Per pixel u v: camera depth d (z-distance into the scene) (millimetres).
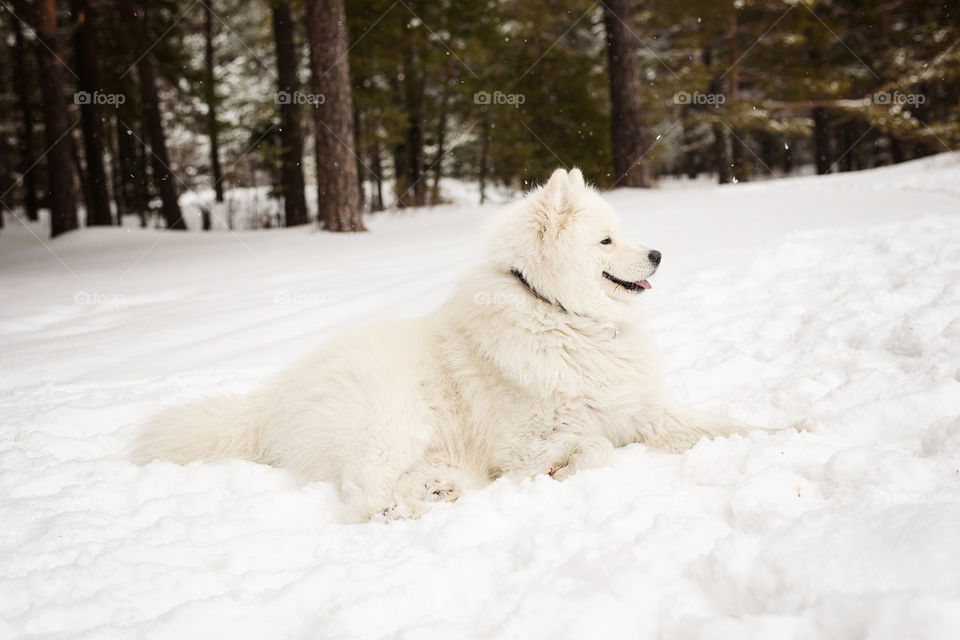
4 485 3211
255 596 2172
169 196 19609
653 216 10242
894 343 4043
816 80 23172
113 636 1976
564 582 2092
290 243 12055
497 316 3443
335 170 12898
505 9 20594
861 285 5465
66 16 23078
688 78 20797
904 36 24781
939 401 3064
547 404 3363
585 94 20172
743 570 1962
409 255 9453
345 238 12156
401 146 22875
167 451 3531
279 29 17922
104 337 6199
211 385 4789
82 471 3338
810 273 6180
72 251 14750
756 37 24469
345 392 3324
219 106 24500
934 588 1674
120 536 2713
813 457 2803
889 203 9531
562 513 2682
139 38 19250
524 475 3312
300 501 3074
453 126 24969
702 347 4902
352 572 2295
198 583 2287
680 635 1816
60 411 4230
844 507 2160
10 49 27016
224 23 26500
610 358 3469
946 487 2334
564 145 20172
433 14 19422
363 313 6441
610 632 1853
